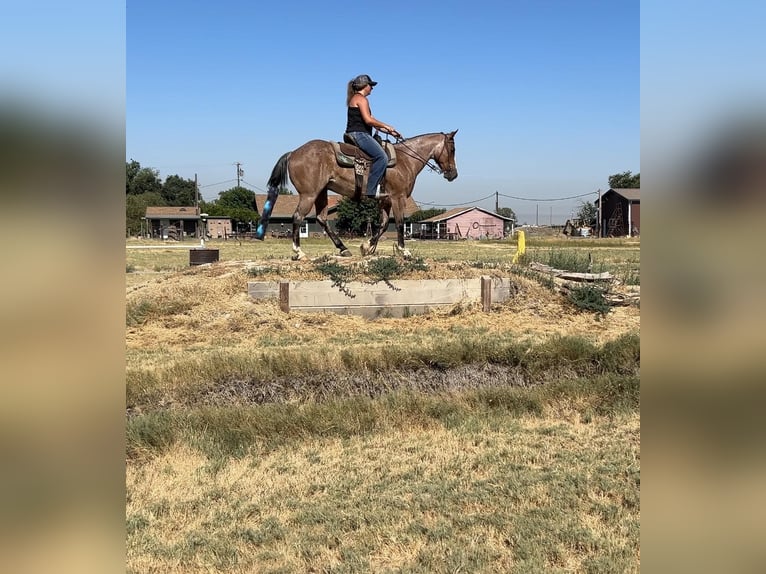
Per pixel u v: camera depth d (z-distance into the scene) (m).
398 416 5.43
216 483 4.32
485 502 3.99
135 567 3.29
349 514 3.85
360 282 10.29
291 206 71.25
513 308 10.46
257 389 6.24
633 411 5.63
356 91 10.45
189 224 69.25
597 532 3.58
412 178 11.03
